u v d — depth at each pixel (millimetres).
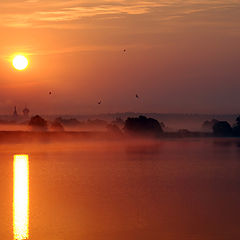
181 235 126375
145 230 130250
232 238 124125
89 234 126938
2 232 130500
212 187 196000
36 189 191250
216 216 143500
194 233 128000
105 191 185750
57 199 170000
